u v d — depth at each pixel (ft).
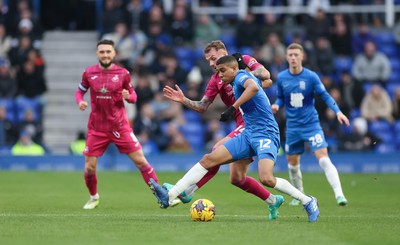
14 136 223.92
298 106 132.36
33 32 244.42
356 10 262.26
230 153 103.76
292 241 88.12
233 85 104.17
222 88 111.96
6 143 223.51
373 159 212.84
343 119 130.31
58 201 136.67
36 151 218.79
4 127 223.10
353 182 181.78
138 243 86.22
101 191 156.04
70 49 261.65
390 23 263.08
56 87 252.83
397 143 228.63
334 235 92.99
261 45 243.19
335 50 248.32
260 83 108.37
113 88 122.62
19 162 213.66
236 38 246.68
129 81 124.16
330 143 216.54
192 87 221.05
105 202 135.64
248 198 144.25
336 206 133.28
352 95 230.89
